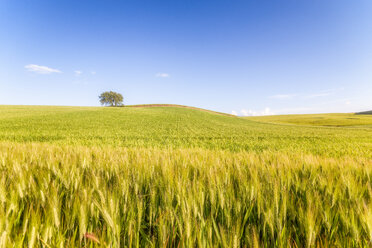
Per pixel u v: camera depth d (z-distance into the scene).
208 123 37.91
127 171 2.08
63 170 2.04
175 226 1.20
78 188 1.62
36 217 1.11
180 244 1.04
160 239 1.07
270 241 1.20
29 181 1.65
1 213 1.11
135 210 1.40
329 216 1.26
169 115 46.62
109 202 1.19
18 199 1.44
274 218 1.21
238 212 1.32
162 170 2.07
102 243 0.98
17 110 40.69
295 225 1.31
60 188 1.72
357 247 1.07
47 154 3.38
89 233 1.07
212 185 1.66
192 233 1.07
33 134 15.18
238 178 1.88
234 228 1.09
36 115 32.47
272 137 17.45
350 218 1.21
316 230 1.13
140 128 23.20
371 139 16.16
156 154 3.45
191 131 22.39
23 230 1.06
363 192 1.61
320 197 1.48
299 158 3.57
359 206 1.26
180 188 1.48
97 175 1.90
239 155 3.94
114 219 1.12
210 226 1.09
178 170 2.12
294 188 1.79
